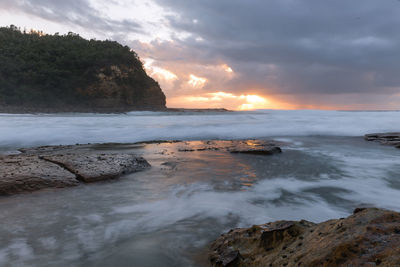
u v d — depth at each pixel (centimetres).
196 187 459
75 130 1283
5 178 438
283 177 533
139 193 424
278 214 341
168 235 277
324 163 676
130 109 7050
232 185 475
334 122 1891
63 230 288
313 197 411
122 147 931
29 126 1412
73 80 6869
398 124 1716
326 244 167
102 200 390
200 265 219
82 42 8744
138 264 221
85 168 530
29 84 6675
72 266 217
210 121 2012
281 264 178
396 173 573
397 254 133
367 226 164
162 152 823
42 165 534
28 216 327
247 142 1073
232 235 244
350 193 434
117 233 281
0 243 256
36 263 221
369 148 938
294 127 1573
